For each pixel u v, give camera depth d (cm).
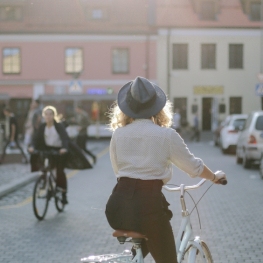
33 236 770
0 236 772
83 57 4344
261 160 1484
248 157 1702
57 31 4312
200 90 4472
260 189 1248
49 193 930
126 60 4378
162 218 352
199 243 399
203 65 4481
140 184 354
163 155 359
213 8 4528
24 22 4328
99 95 3762
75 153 957
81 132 1886
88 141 3538
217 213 942
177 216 907
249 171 1675
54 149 956
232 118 2469
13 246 709
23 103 4316
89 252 676
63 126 954
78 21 4362
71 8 4378
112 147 369
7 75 4325
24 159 1844
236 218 895
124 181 358
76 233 789
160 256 356
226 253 663
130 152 360
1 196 1146
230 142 2355
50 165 948
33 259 641
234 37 4494
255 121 1709
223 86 4494
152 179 356
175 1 4559
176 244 385
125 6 4459
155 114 364
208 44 4488
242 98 4519
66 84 4331
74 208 1012
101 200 1102
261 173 1480
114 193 358
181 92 4456
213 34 4478
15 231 805
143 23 4400
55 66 4331
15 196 1166
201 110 4484
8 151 2273
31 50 4322
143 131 360
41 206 899
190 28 4428
